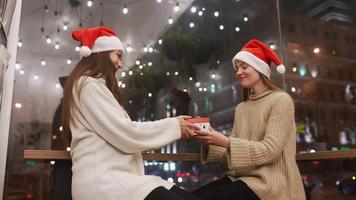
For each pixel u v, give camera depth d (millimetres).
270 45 2869
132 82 2512
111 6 2602
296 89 2785
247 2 2910
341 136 2609
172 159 1504
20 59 2215
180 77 2625
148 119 2469
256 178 1312
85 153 1118
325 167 2361
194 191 1472
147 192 1042
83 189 1061
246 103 1563
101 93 1179
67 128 1231
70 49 2367
